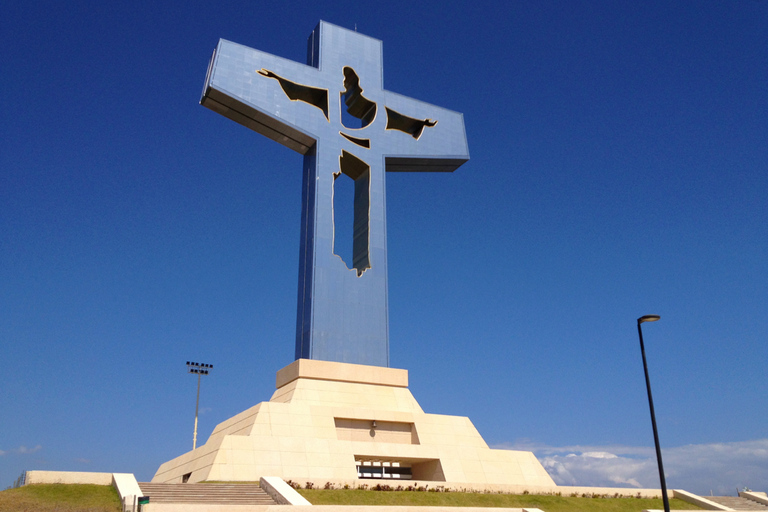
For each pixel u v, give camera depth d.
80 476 34.44
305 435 44.03
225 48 51.72
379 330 51.75
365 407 48.03
